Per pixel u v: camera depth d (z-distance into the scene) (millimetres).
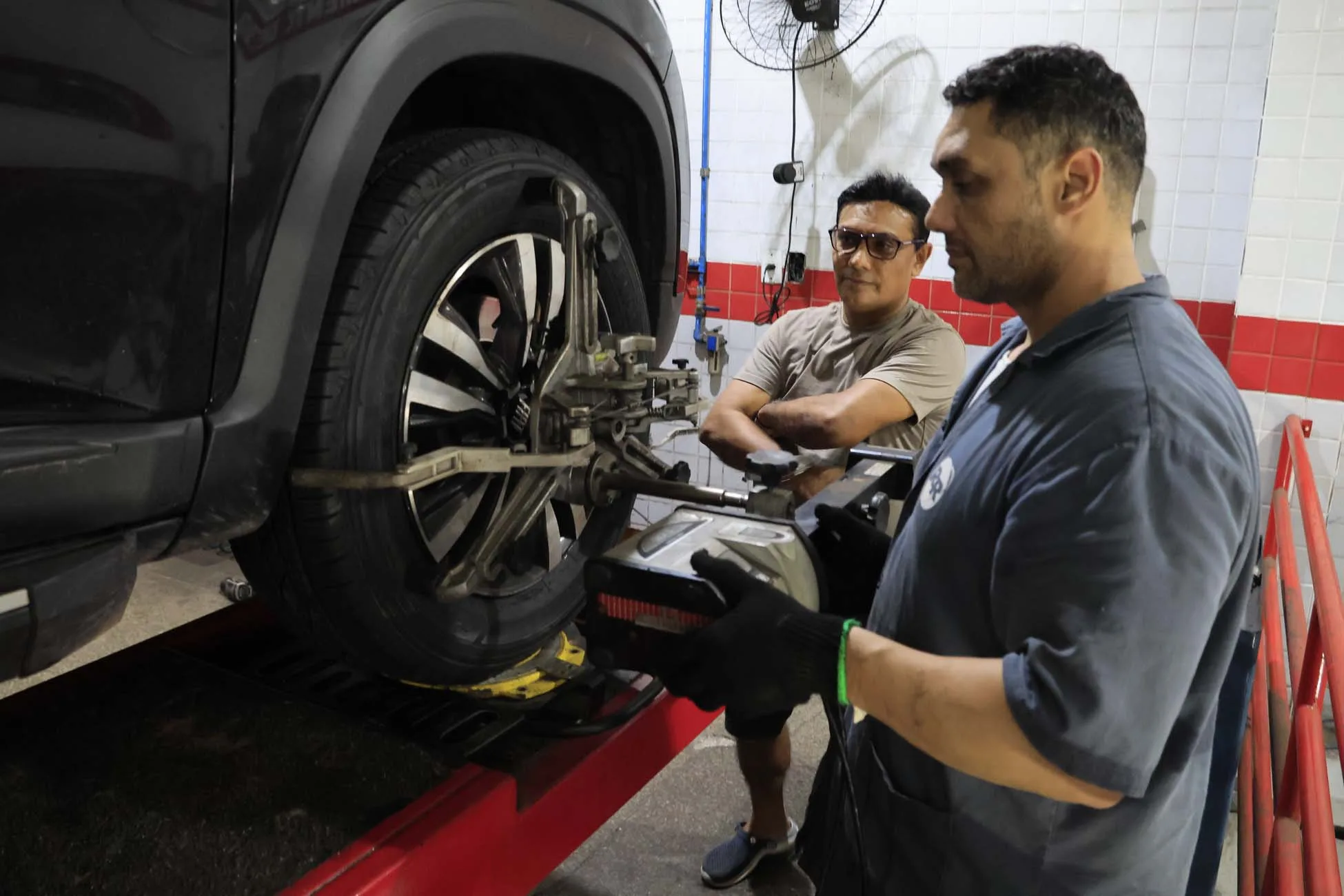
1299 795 1343
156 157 965
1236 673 1362
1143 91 3213
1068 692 818
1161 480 834
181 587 3275
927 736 907
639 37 1617
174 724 1374
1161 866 1072
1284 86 2820
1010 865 1072
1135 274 1020
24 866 1086
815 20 3502
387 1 1145
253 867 1098
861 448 1751
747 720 1454
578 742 1468
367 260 1188
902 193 2277
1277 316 2951
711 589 1026
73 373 951
